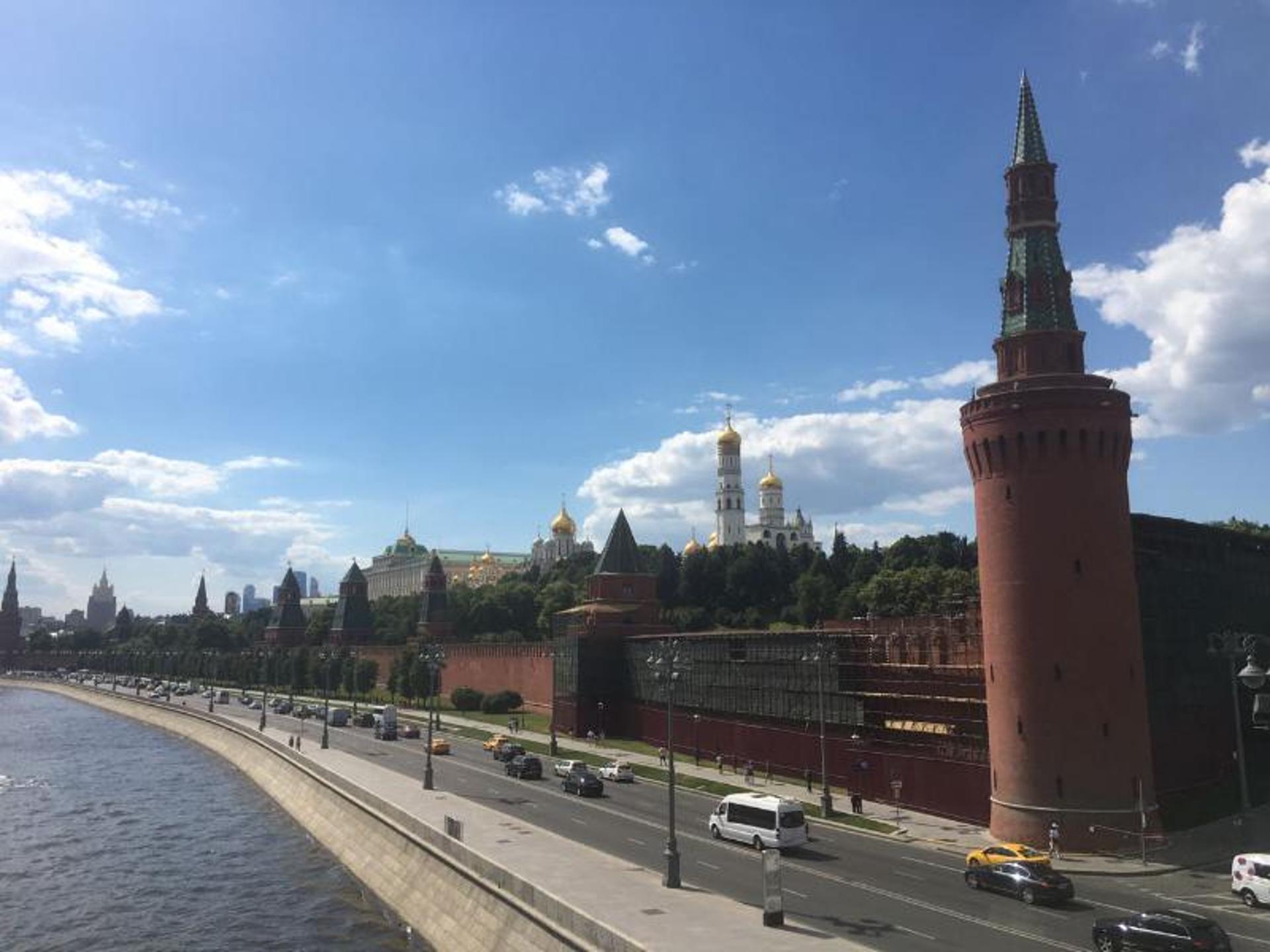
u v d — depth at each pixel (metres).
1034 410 57.69
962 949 36.00
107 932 53.69
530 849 51.50
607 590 126.25
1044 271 61.53
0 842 77.25
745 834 56.03
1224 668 73.19
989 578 59.28
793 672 81.81
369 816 68.00
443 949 47.31
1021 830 55.47
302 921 54.66
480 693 148.50
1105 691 55.50
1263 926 40.09
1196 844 55.38
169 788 104.75
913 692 71.25
